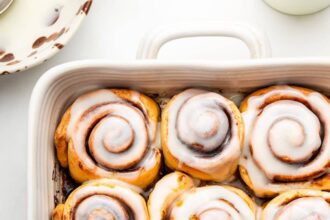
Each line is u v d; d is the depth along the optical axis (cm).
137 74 51
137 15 62
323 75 51
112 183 51
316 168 50
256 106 52
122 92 52
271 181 51
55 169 53
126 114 51
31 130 49
